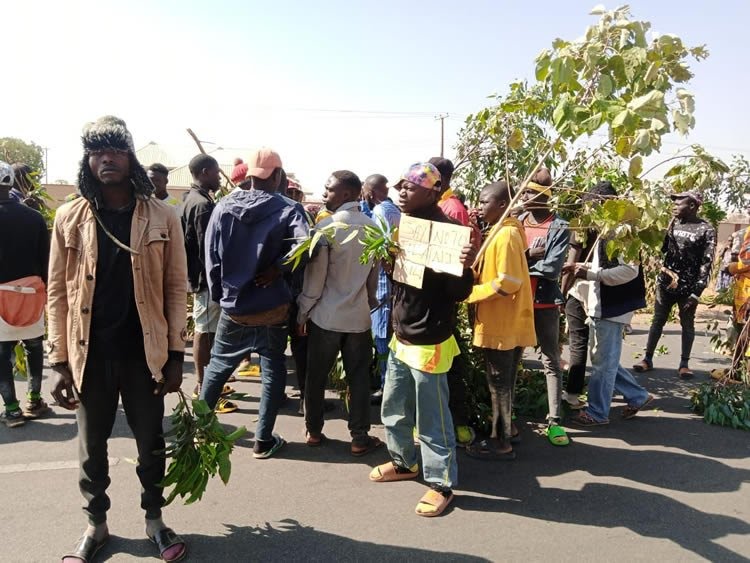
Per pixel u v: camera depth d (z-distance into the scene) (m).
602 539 3.00
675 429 4.61
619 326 4.47
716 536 3.05
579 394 4.92
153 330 2.57
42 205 6.32
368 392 3.97
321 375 3.96
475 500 3.40
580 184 4.59
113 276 2.52
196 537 2.95
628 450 4.18
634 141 2.85
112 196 2.54
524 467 3.87
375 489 3.52
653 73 2.94
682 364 6.20
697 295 6.00
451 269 2.89
